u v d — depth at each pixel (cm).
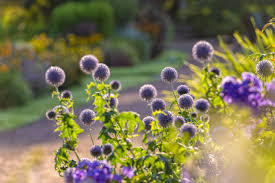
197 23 3469
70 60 1434
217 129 234
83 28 2127
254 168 204
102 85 239
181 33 3856
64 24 2138
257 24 1645
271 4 1634
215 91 292
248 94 201
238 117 242
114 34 2370
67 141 245
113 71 1812
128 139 238
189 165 217
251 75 213
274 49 372
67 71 1368
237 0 1756
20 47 1328
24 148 638
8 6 2289
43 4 2334
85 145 405
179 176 222
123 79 1526
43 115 955
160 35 2645
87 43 1950
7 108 1131
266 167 204
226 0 1833
